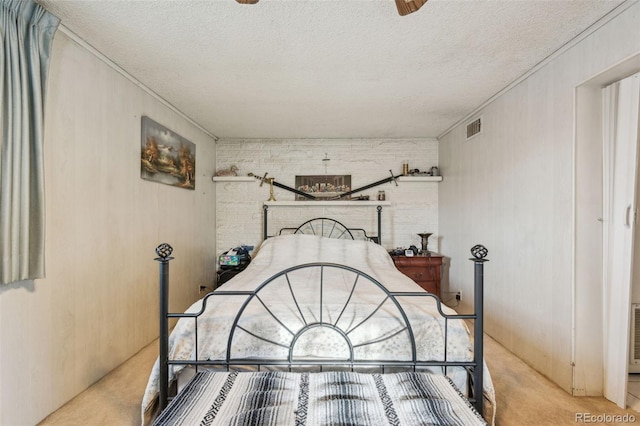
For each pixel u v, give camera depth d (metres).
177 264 2.94
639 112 1.59
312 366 1.48
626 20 1.47
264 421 1.03
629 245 1.63
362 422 1.02
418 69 2.12
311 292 1.84
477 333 1.40
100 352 1.93
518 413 1.62
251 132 3.63
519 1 1.44
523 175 2.25
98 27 1.64
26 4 1.37
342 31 1.68
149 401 1.40
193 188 3.25
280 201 3.79
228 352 1.43
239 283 2.12
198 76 2.22
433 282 3.43
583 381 1.77
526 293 2.20
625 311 1.65
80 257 1.77
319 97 2.61
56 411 1.61
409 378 1.30
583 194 1.78
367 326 1.48
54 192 1.61
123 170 2.16
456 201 3.38
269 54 1.92
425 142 3.90
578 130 1.78
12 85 1.33
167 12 1.52
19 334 1.42
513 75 2.21
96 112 1.90
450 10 1.50
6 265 1.31
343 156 3.90
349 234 3.90
